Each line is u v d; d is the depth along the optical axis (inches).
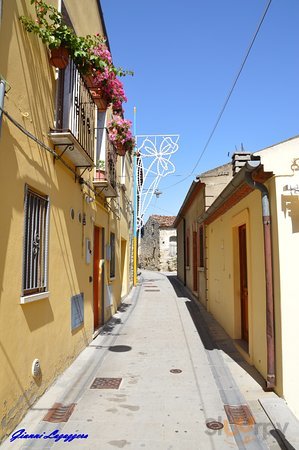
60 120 218.5
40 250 191.3
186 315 430.6
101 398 191.0
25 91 169.8
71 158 233.6
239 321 306.5
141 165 820.0
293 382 183.5
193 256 611.2
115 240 456.8
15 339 155.5
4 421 144.6
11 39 154.9
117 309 466.6
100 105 313.4
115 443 147.0
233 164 395.5
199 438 151.5
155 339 318.0
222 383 212.2
